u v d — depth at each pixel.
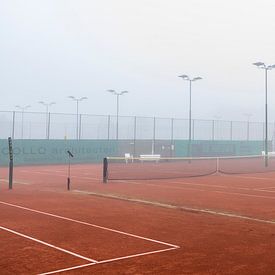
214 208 15.76
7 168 38.44
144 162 48.28
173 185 23.59
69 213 14.22
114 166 41.28
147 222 12.83
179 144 54.84
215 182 25.39
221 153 59.00
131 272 7.91
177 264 8.45
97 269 8.08
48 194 19.33
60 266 8.25
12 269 8.05
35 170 35.56
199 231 11.62
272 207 16.06
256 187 22.73
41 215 13.77
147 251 9.42
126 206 16.05
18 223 12.41
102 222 12.72
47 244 9.98
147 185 23.52
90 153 48.00
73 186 22.92
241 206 16.27
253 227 12.30
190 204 16.70
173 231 11.57
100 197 18.61
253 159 56.00
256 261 8.73
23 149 43.03
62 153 45.91
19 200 17.17
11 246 9.78
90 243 10.11
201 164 44.84
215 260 8.78
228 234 11.28
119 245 9.94
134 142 51.72
